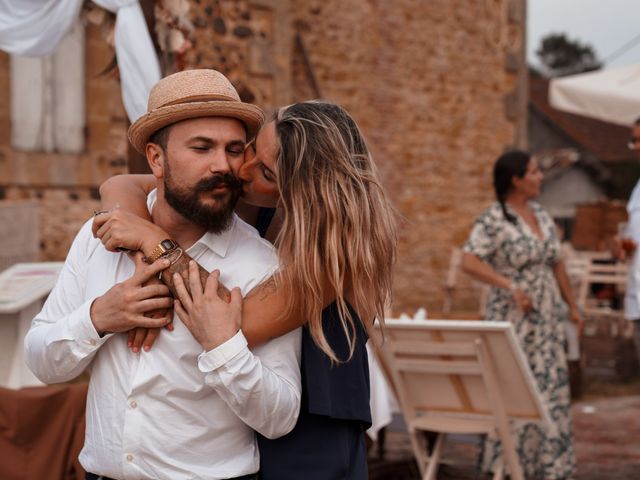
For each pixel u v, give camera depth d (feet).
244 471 6.48
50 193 27.91
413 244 40.19
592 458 18.75
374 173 6.60
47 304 6.98
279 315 6.28
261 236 7.43
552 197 86.74
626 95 29.35
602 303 37.63
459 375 13.35
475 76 42.29
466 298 41.86
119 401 6.44
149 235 6.49
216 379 6.05
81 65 28.40
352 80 38.09
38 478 11.54
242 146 6.49
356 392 6.71
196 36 27.84
